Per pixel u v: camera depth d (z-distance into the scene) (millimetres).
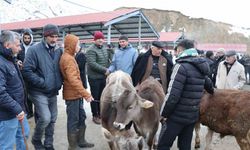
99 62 6906
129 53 6523
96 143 5879
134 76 6059
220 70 6754
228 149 5754
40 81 4590
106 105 4582
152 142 4820
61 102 9727
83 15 16328
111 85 4676
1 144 3686
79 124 5453
